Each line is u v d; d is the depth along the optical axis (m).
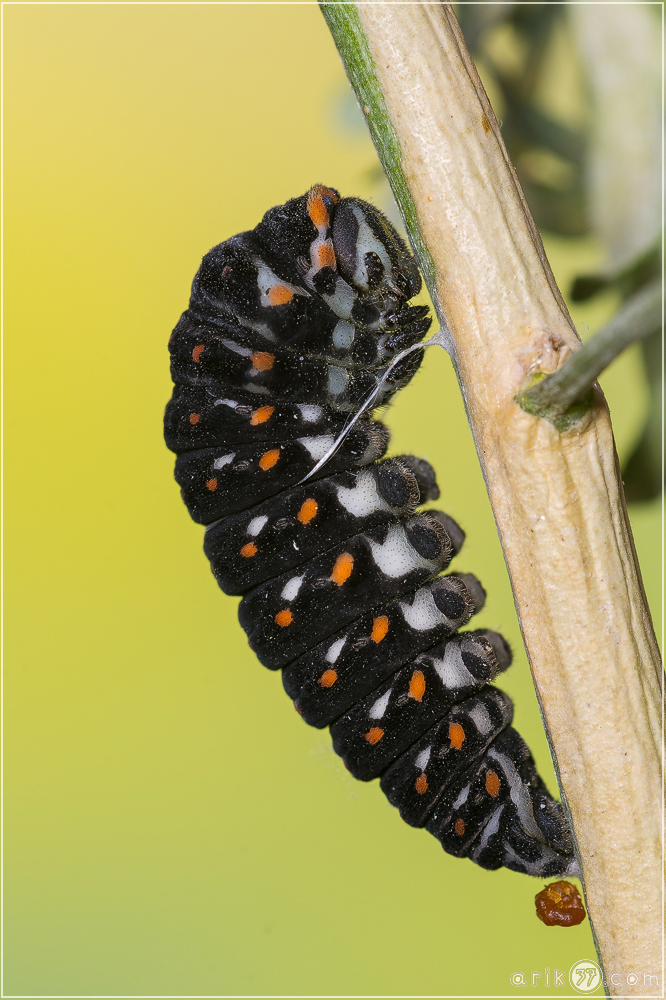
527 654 0.14
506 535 0.14
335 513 0.15
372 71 0.14
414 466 0.16
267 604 0.15
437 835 0.15
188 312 0.15
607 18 0.14
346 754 0.15
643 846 0.14
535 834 0.15
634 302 0.13
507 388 0.14
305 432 0.15
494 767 0.15
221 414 0.15
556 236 0.15
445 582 0.15
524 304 0.14
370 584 0.15
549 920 0.15
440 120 0.14
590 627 0.14
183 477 0.15
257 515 0.15
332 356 0.15
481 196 0.14
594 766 0.14
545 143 0.15
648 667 0.14
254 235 0.15
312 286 0.15
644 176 0.14
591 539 0.14
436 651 0.15
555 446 0.14
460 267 0.14
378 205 0.15
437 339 0.14
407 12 0.14
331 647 0.15
